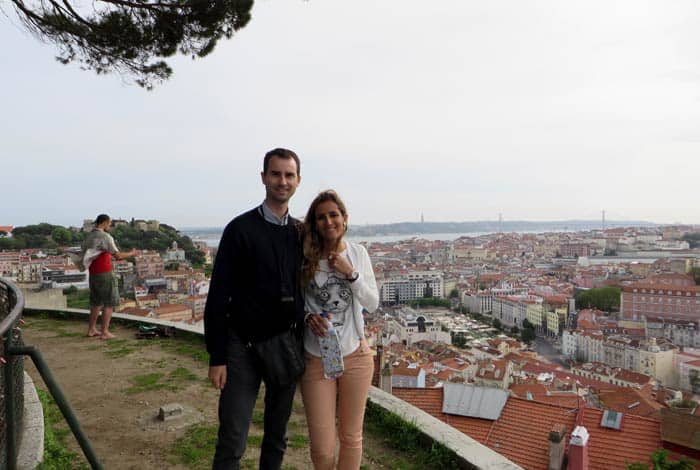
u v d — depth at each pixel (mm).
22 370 3246
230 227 2539
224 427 2480
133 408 4910
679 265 132250
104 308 8078
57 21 6730
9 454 2545
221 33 7215
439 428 4070
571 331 79250
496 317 114250
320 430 2615
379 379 11516
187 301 64312
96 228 7969
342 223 2625
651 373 63062
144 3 6785
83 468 3578
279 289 2500
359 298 2646
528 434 9750
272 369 2498
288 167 2561
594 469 8609
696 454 8242
